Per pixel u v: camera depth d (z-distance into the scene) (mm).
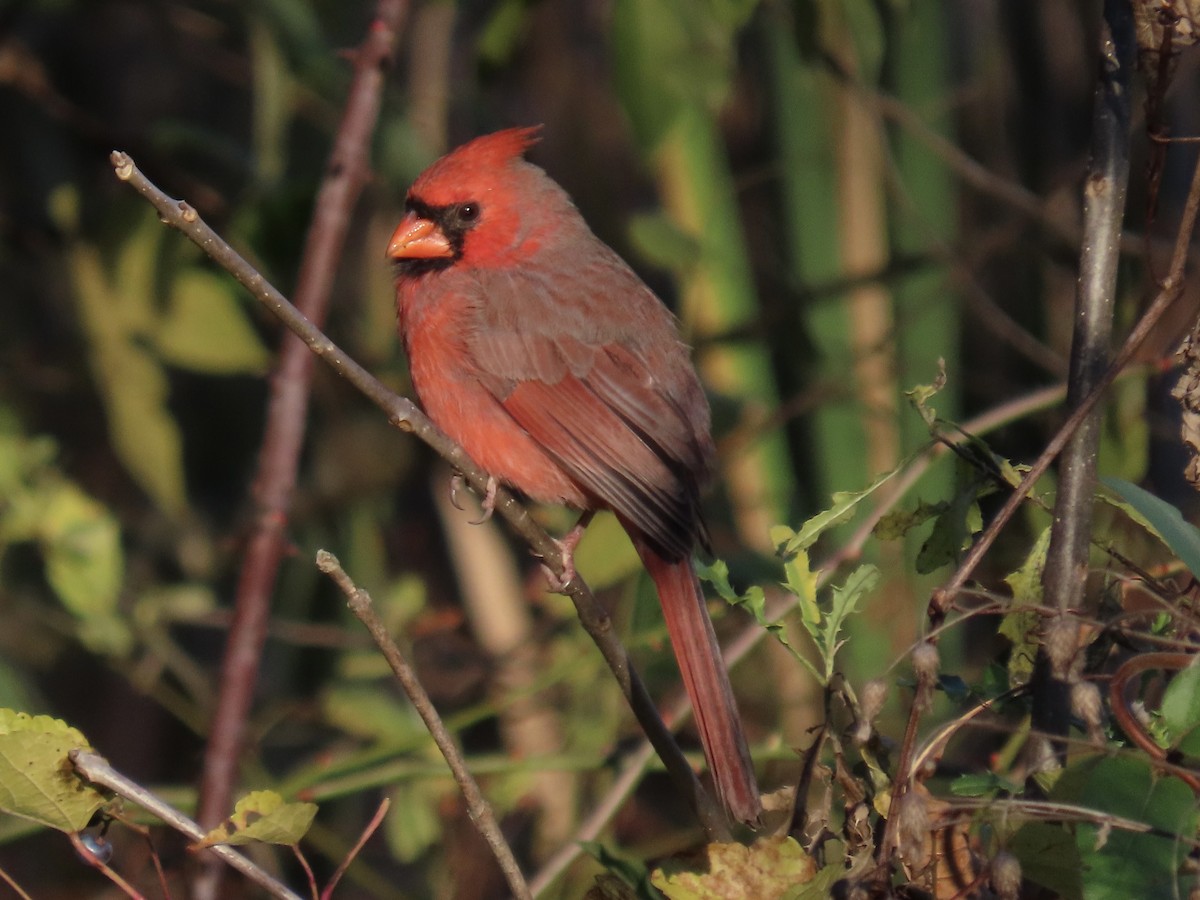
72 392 13438
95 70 14531
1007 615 5898
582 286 8562
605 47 14008
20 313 13242
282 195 10445
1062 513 5676
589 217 13797
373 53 9109
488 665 10891
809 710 10250
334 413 12477
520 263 8648
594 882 5777
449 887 9719
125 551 12914
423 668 11359
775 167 11438
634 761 8102
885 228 11695
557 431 8312
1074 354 5781
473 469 6410
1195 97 8844
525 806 10680
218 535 12859
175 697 10133
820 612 5816
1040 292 11719
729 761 7145
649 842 9875
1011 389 11258
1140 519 5836
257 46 10680
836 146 11250
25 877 11727
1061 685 5477
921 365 10703
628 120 8461
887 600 9703
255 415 13672
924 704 4930
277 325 11969
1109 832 4711
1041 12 12055
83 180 13453
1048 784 5250
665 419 8375
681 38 8367
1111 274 5770
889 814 4988
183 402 13570
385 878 11695
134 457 11094
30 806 5117
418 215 8773
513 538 13492
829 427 10695
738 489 11117
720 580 5871
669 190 11586
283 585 12195
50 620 10414
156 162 11039
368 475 12297
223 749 8133
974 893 5133
